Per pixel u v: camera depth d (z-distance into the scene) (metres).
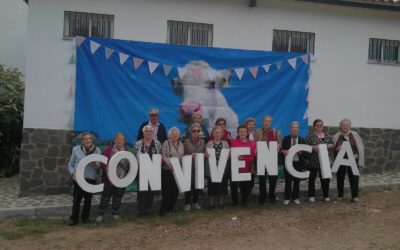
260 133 8.56
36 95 9.02
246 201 8.30
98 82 9.02
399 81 11.17
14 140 11.74
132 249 6.14
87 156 7.09
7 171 11.51
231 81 9.73
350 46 10.81
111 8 9.40
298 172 8.20
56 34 9.09
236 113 9.77
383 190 9.57
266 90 9.95
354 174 8.41
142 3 9.55
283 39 10.49
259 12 10.20
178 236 6.66
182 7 9.77
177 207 8.35
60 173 9.12
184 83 9.48
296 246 6.25
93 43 8.97
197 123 8.48
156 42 9.65
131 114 9.18
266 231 6.89
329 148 8.50
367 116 10.98
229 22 10.02
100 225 7.22
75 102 8.95
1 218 7.62
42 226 7.17
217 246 6.24
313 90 10.55
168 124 9.40
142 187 7.44
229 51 9.74
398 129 11.22
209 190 8.04
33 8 8.99
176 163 7.62
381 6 10.62
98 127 9.02
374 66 11.01
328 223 7.27
